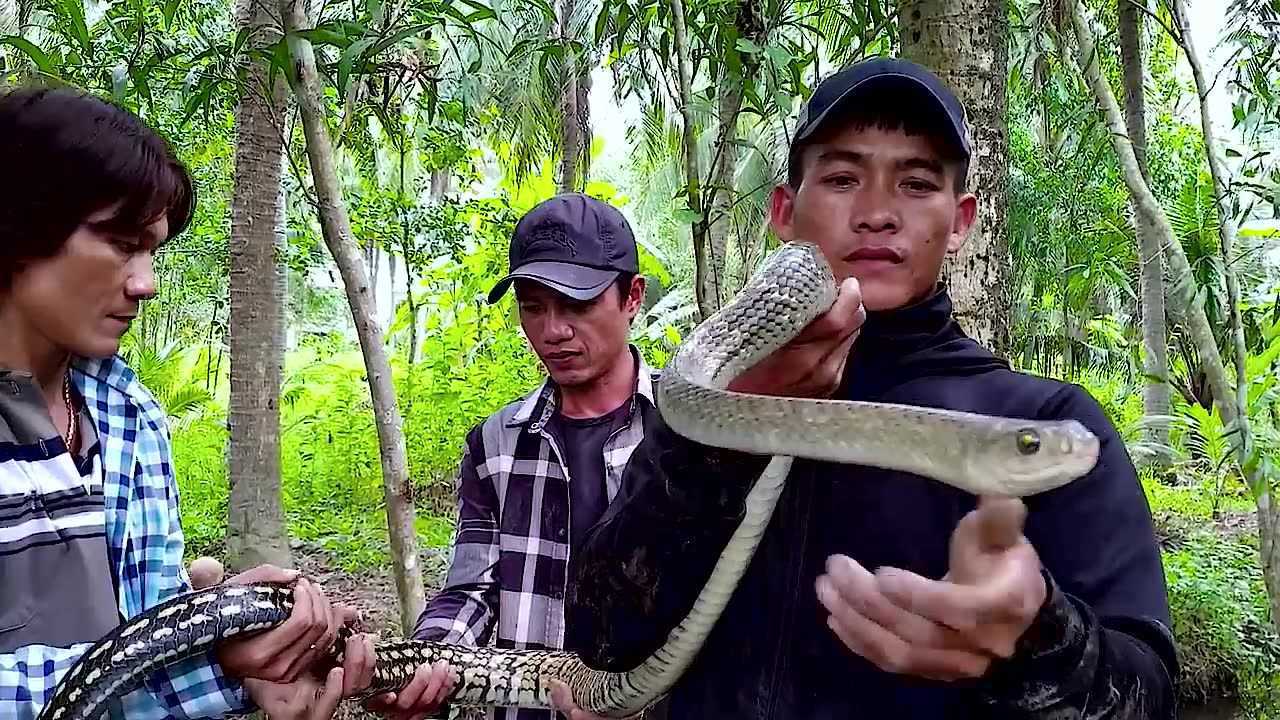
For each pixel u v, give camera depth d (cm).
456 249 1384
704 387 160
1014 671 120
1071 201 1273
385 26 363
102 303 201
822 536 179
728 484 155
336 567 942
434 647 290
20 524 191
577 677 266
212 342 2059
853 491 178
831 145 191
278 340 855
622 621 181
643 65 461
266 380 853
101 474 219
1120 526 161
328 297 2714
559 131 1516
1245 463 643
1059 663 119
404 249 1380
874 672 168
